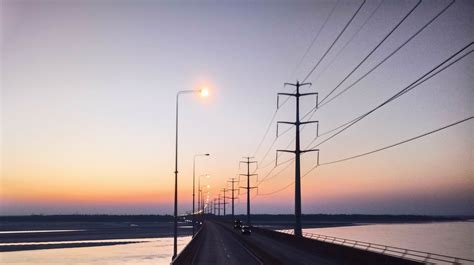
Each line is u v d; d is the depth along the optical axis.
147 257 95.56
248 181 141.25
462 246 160.38
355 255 43.72
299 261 47.41
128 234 193.62
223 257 54.25
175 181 50.34
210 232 129.00
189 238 165.75
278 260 48.53
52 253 107.69
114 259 92.06
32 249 119.81
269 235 102.12
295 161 67.38
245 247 71.75
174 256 48.72
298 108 67.50
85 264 83.44
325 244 53.97
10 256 100.81
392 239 192.00
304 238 64.12
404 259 34.16
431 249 145.38
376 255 38.84
